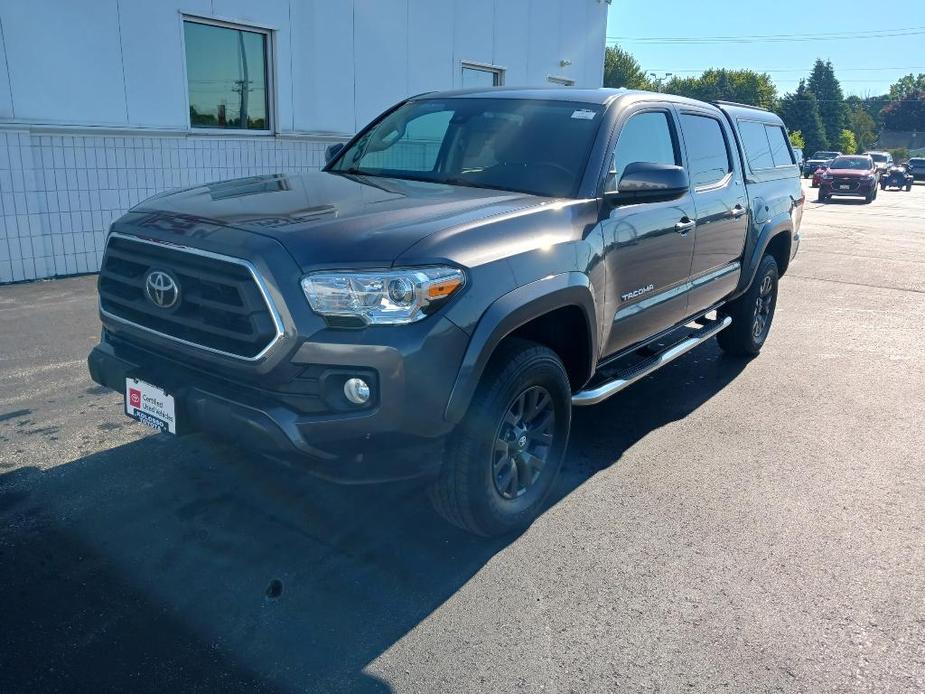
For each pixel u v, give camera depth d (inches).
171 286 118.8
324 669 102.5
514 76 589.0
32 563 122.3
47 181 324.2
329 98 440.8
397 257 109.3
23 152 312.8
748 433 192.9
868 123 4549.7
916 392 228.8
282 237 111.0
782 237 262.8
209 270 113.3
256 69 404.8
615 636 112.1
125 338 133.6
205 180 384.8
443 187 151.6
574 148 155.2
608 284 149.7
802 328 307.0
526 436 137.3
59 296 297.4
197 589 117.9
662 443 184.7
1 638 104.7
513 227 127.3
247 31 395.2
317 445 108.6
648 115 177.3
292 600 116.5
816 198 1238.9
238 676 100.2
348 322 106.7
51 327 253.0
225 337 112.9
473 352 114.3
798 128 3767.2
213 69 383.9
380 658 105.1
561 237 134.8
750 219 226.2
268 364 108.2
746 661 108.0
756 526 145.9
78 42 322.7
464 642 109.2
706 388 227.6
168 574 121.3
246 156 402.9
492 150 161.6
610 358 167.2
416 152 172.7
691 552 135.7
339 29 437.4
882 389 231.0
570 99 169.9
